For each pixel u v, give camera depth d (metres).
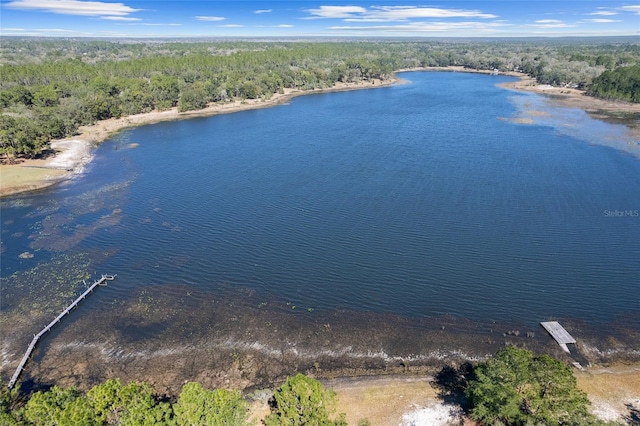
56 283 71.56
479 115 185.62
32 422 37.78
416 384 51.38
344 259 78.00
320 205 99.19
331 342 58.31
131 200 104.00
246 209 98.06
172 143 151.50
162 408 38.91
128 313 64.38
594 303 65.50
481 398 42.44
